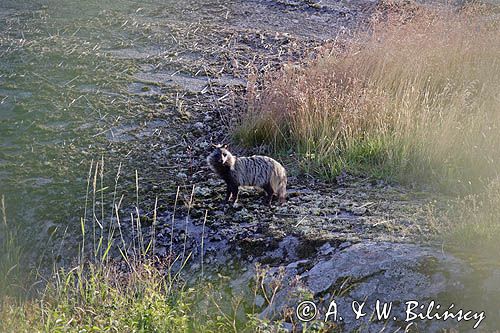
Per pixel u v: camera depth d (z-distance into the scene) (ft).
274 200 27.73
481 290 22.90
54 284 25.63
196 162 30.71
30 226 28.25
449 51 34.35
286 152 30.91
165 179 29.71
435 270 23.40
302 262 24.82
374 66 33.68
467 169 28.73
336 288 23.80
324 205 27.43
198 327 23.90
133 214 27.99
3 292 25.44
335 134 30.50
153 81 35.76
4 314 23.26
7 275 26.17
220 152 27.14
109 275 24.99
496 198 25.36
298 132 30.96
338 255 24.45
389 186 28.58
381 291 23.48
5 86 35.14
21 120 33.12
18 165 30.63
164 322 22.74
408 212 26.58
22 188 29.50
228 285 25.16
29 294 25.73
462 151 29.09
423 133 29.45
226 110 33.58
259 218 26.96
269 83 33.73
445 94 32.40
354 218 26.43
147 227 27.37
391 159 29.27
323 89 31.55
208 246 26.27
